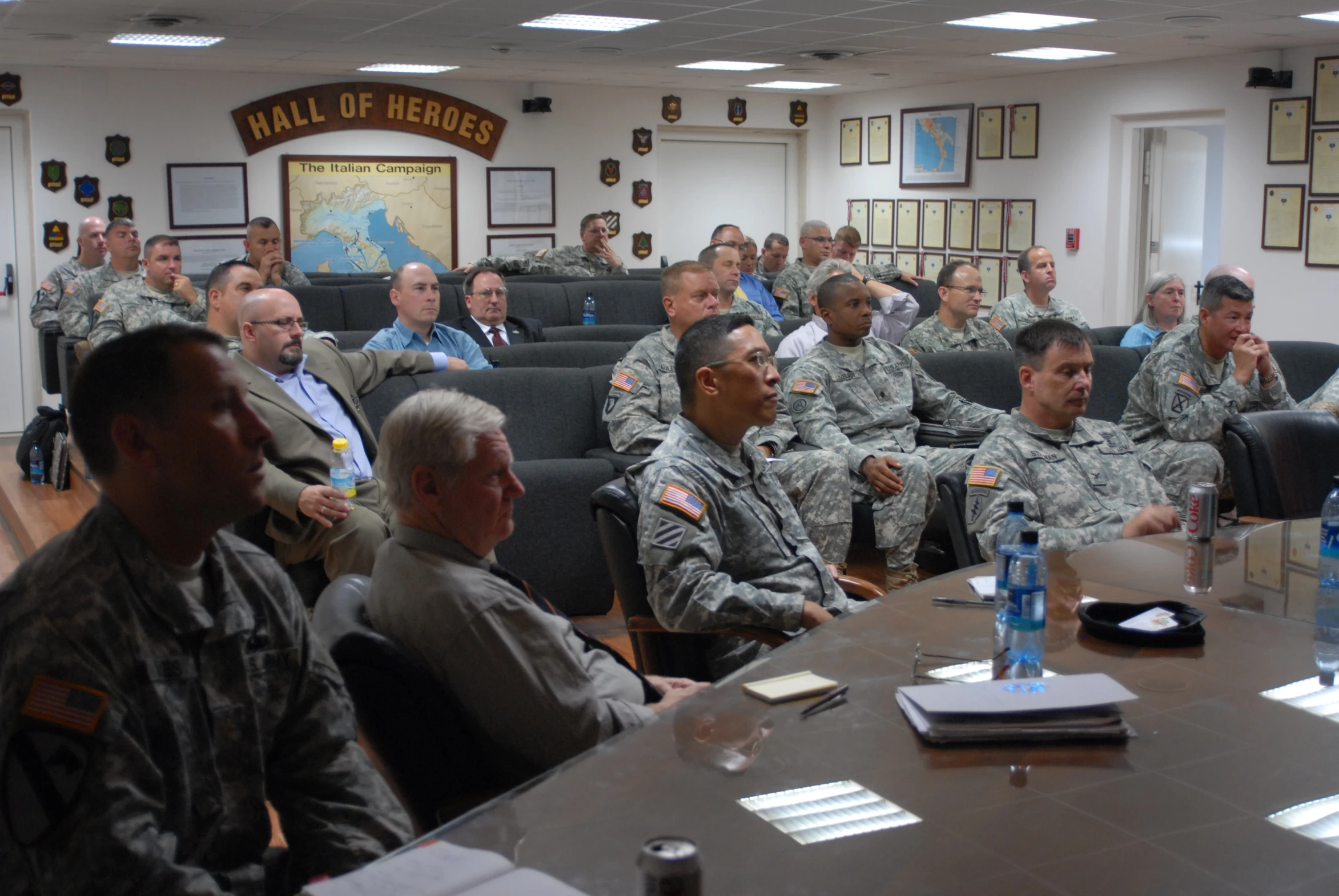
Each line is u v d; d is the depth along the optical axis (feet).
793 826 3.59
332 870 4.43
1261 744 4.20
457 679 5.19
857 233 28.32
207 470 4.10
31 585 3.91
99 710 3.74
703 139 38.52
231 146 31.09
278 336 11.15
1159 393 13.38
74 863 3.64
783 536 8.18
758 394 7.83
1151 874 3.27
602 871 3.37
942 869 3.31
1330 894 3.17
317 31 24.36
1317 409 13.01
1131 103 29.84
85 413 4.05
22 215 29.09
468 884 3.34
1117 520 9.12
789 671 5.04
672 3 21.40
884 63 30.25
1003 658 5.13
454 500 5.35
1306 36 24.61
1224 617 5.82
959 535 9.32
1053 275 21.31
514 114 34.65
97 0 20.47
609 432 13.32
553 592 12.40
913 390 13.89
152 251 19.03
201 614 4.13
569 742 5.27
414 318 15.30
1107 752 4.13
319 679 4.60
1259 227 27.14
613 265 29.01
